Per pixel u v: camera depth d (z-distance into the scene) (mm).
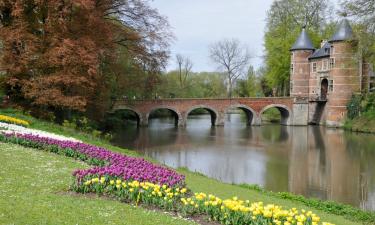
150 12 38250
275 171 29766
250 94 93750
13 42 27922
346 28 62406
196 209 10164
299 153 37750
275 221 9117
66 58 27625
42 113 30203
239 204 9633
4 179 11578
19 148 16891
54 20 28625
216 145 42219
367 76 63688
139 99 57312
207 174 28062
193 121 75125
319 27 74438
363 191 24188
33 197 10031
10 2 28250
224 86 97438
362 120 56750
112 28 34281
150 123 67188
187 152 37469
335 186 25359
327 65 65375
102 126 47125
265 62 75812
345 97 62344
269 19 75250
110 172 11695
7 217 8250
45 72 29297
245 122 73625
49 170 13484
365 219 15664
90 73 28672
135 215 9492
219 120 64188
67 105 28469
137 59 38062
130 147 39156
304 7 73062
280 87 84750
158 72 39500
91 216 9039
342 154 37281
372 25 43125
